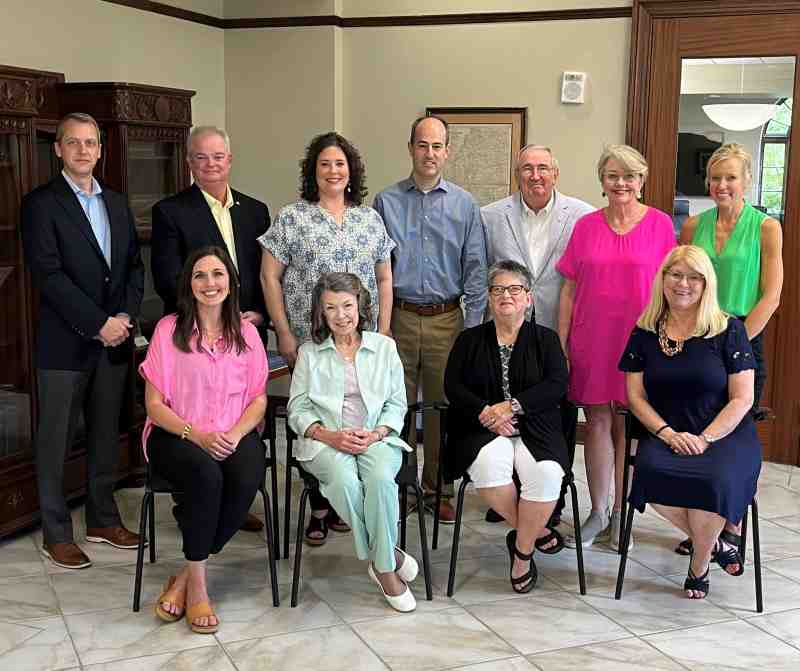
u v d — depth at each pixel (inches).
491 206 152.5
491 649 113.0
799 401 187.0
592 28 188.9
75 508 160.6
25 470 145.5
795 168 182.5
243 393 127.3
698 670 108.7
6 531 142.1
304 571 135.6
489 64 195.3
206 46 202.5
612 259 137.0
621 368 132.3
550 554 141.2
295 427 128.9
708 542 124.6
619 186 135.0
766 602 126.8
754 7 179.6
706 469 121.7
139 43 182.5
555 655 111.7
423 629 118.0
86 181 136.7
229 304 126.3
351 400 129.6
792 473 183.5
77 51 167.3
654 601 127.0
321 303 129.0
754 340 141.6
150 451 123.3
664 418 129.5
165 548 143.5
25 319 144.4
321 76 202.2
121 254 141.1
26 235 133.3
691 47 183.9
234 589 129.0
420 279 150.1
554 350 132.0
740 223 141.7
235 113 209.5
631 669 108.7
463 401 131.6
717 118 185.2
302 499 124.3
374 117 203.5
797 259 183.9
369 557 123.7
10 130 136.2
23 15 154.9
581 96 190.5
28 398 146.3
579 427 199.2
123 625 118.3
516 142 195.8
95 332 134.2
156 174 167.5
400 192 150.6
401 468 127.7
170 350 124.6
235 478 119.9
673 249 128.3
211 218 142.6
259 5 203.9
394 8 198.7
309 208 140.3
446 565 138.5
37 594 126.9
